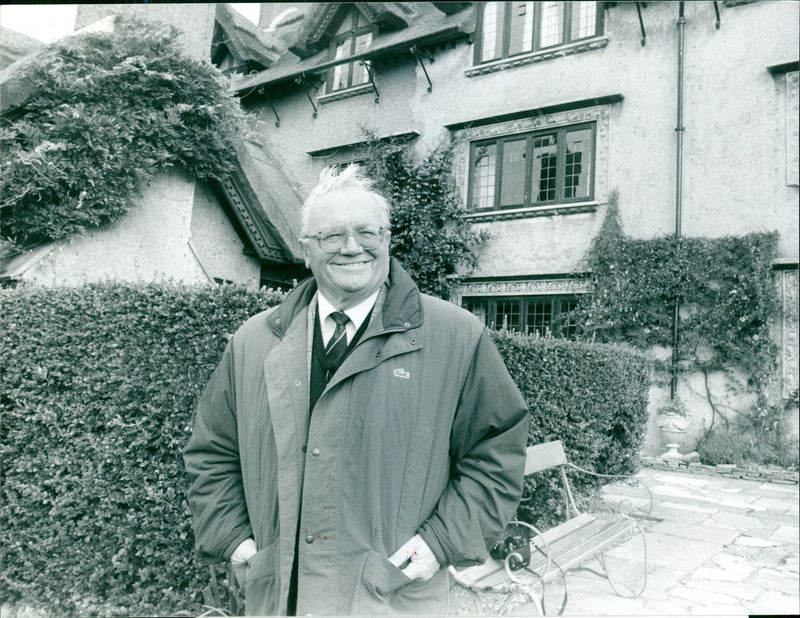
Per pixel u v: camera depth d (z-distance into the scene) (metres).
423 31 10.77
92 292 3.18
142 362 3.07
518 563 2.84
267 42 12.18
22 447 3.34
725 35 8.61
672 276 8.45
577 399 4.58
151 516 3.03
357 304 1.78
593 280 9.08
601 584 3.69
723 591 3.58
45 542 3.20
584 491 4.83
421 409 1.66
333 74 11.66
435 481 1.68
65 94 5.72
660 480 7.19
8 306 3.38
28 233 5.70
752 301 8.05
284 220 7.69
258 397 1.78
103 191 5.76
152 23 6.09
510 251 9.91
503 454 1.71
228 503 1.85
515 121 10.09
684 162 8.72
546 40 10.11
